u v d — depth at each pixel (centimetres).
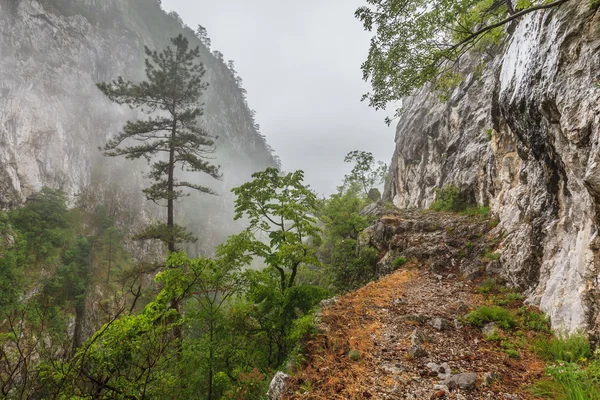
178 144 1537
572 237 591
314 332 621
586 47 464
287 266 1007
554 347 460
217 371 745
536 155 739
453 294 830
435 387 401
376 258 1534
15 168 4797
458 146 2116
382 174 4397
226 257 853
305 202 1080
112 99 1636
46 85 5925
